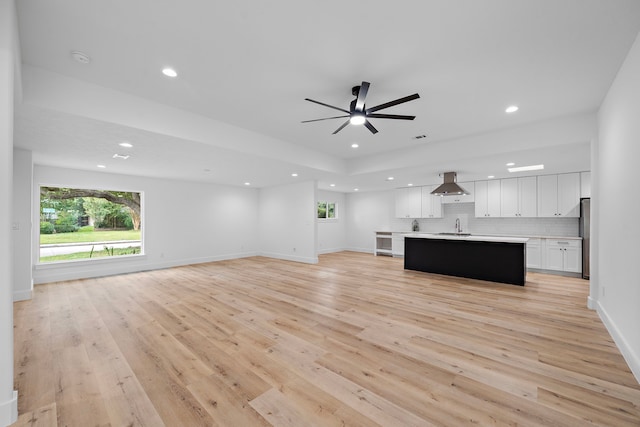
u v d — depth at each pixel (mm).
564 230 6227
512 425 1571
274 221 8297
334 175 6348
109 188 5836
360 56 2346
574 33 2035
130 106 3025
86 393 1892
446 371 2137
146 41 2139
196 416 1669
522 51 2262
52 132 3219
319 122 3914
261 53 2305
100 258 5680
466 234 6352
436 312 3465
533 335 2779
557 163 4953
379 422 1604
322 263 7297
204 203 7418
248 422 1616
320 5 1778
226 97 3113
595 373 2105
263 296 4199
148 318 3287
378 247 9406
